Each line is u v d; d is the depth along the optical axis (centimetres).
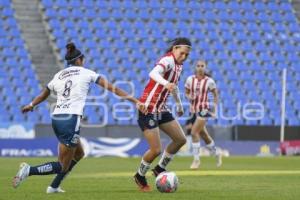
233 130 9300
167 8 11819
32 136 8562
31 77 10106
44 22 11106
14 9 11125
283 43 11762
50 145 8375
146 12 11650
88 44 10844
